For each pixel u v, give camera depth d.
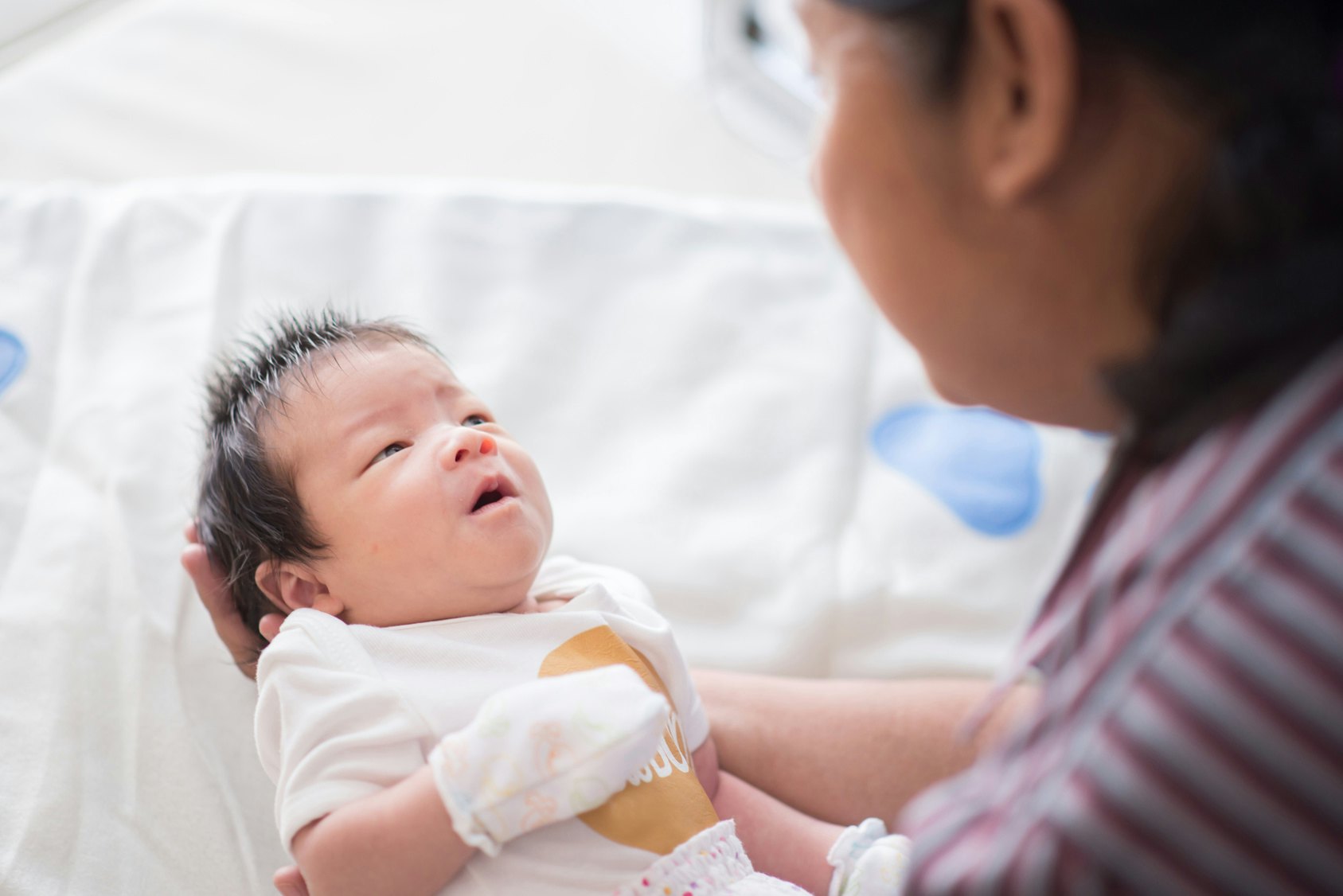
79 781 1.00
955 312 0.63
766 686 1.04
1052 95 0.54
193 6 1.96
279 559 0.95
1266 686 0.47
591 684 0.80
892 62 0.58
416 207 1.48
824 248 1.54
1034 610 0.65
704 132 1.98
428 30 2.03
